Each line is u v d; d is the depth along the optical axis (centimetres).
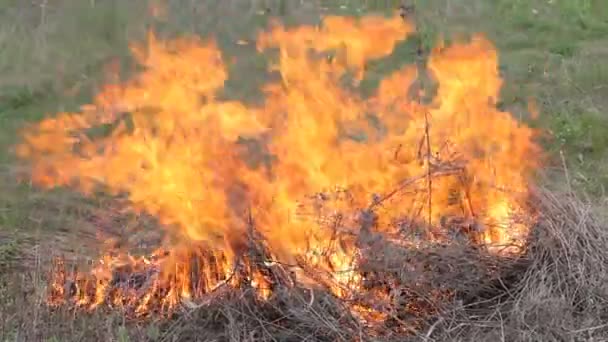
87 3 1805
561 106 1434
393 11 1817
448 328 823
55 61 1606
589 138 1305
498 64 1608
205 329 838
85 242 1006
